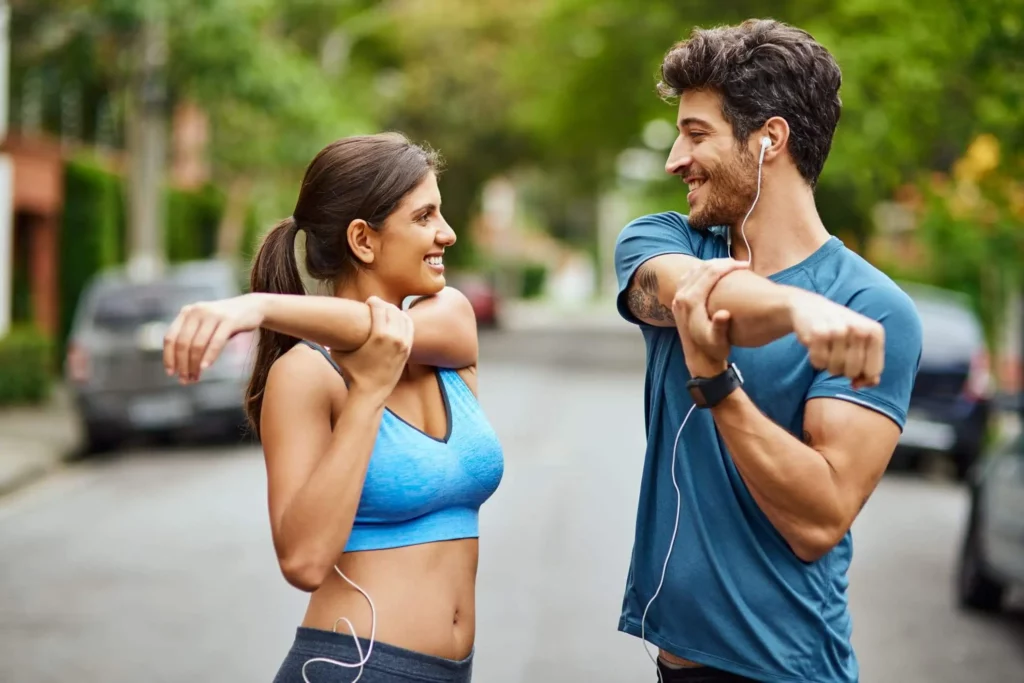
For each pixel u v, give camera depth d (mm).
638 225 3027
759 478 2621
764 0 22453
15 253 22094
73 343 15125
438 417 2887
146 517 10859
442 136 43719
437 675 2760
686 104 2889
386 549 2760
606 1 26031
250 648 6898
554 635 7039
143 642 7008
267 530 10250
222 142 25531
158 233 21531
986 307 22344
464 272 53750
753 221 2881
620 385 24203
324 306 2531
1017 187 14023
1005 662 6992
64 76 23188
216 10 19297
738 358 2807
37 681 6273
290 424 2680
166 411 14969
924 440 14422
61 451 14531
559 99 31141
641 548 2971
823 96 2842
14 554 9406
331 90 27516
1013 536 7672
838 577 2867
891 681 6566
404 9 42531
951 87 13648
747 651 2801
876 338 2180
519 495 11602
